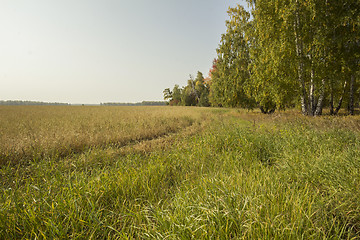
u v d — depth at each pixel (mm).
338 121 8469
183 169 4258
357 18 10453
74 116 17000
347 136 5746
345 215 2387
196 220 2146
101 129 9875
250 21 18375
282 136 6012
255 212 2160
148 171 3805
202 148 5586
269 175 3441
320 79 12078
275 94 13523
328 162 3602
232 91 20453
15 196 2643
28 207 2355
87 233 2113
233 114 20109
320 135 5996
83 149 6363
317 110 13336
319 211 2342
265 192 2627
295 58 12094
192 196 2807
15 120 13695
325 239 1858
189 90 66312
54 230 2053
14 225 2145
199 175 3809
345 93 16188
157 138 9055
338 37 11531
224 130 7348
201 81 64625
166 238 1974
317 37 11266
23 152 5555
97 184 3092
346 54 11992
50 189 2957
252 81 16688
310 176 3328
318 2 11117
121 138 8164
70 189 2838
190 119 15531
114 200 2912
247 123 11547
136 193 3100
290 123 8531
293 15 11617
